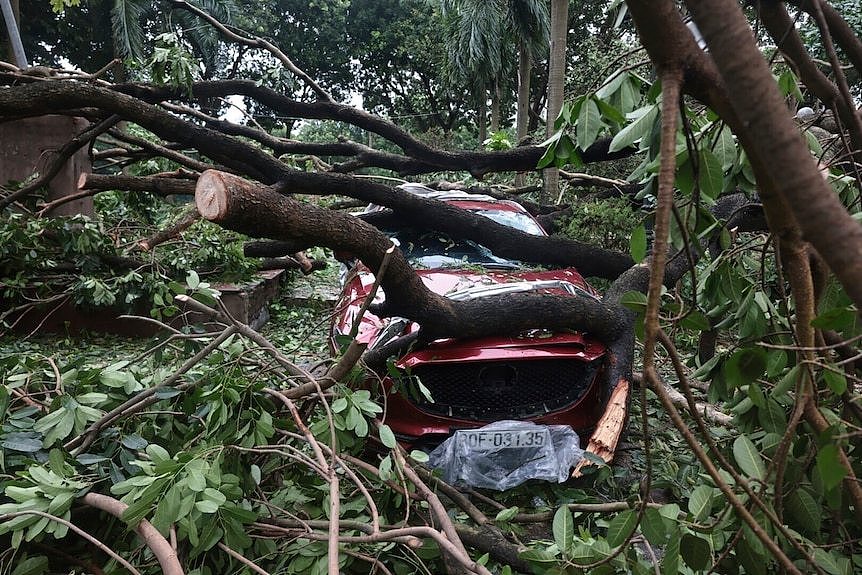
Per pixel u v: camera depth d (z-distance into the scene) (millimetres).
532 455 3055
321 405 2928
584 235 6156
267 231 2514
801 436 1933
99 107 4180
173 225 6203
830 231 675
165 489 1939
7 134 6598
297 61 24188
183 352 3260
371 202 4508
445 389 3254
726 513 1725
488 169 5254
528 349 3275
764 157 728
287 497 2504
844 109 1509
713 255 3721
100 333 6207
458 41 14891
